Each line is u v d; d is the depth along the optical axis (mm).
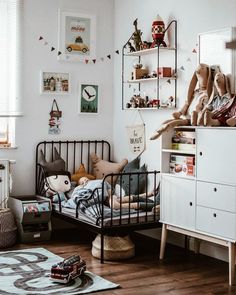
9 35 5500
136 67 5445
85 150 5961
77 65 5871
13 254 4707
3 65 5484
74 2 5809
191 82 4602
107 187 4996
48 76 5703
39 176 5645
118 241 4594
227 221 3951
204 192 4156
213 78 4465
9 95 5531
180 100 4996
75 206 4965
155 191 4867
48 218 5273
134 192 5320
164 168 4617
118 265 4426
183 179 4375
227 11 4434
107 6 5996
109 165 5758
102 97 6031
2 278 3992
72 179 5680
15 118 5574
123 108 5875
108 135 6090
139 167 5566
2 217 4980
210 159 4094
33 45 5621
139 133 5586
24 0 5559
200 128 4191
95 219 4574
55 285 3848
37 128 5688
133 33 5473
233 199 3891
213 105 4375
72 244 5148
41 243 5180
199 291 3777
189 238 4961
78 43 5844
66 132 5852
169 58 5133
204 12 4684
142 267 4375
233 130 3879
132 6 5691
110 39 6027
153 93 5387
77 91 5883
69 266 3920
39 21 5645
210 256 4727
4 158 5531
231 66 4293
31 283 3883
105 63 6020
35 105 5664
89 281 3949
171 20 5090
